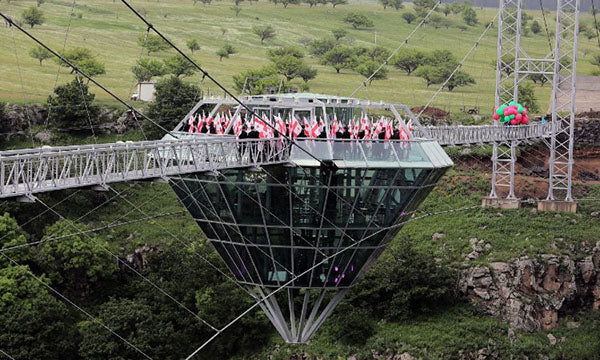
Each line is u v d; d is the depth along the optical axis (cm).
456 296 13612
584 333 13500
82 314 13288
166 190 15875
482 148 17538
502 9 16338
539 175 17275
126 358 12231
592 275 14125
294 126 10169
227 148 9525
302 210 10206
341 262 10594
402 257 13688
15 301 12450
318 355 12725
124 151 8844
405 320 13262
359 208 10269
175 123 16912
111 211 15288
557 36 16250
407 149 10338
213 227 10475
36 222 14638
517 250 14112
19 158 7494
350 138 10238
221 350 12950
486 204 15400
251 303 13300
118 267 14062
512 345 12862
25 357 11862
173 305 13312
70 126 16900
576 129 17988
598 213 15338
